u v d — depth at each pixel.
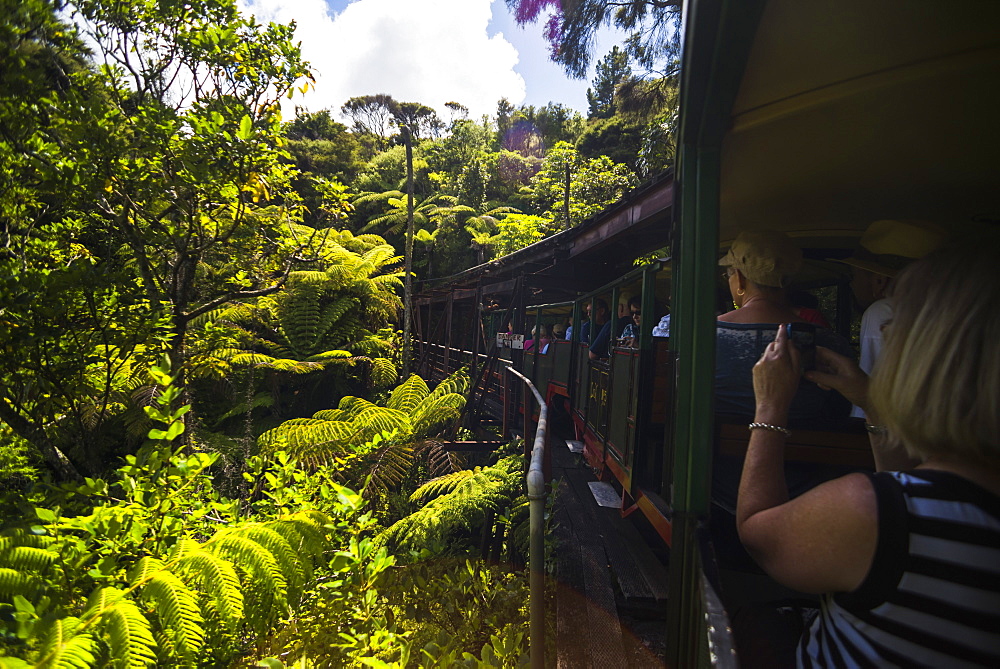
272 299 13.02
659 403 3.33
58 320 4.73
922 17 1.07
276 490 4.11
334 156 31.81
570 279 8.56
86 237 6.45
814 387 2.15
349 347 14.66
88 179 4.85
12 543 2.80
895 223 2.19
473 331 11.88
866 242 2.33
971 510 0.70
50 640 2.22
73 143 4.80
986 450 0.69
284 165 6.09
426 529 4.86
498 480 5.65
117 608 2.43
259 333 13.85
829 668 0.81
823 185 2.01
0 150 4.71
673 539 1.63
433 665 2.83
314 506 3.76
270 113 5.63
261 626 2.99
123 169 4.98
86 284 4.72
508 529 5.25
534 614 2.22
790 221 2.50
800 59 1.21
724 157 1.73
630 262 8.01
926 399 0.73
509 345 8.47
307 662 2.92
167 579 2.68
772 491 0.98
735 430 2.12
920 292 0.79
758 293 2.18
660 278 4.01
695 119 1.48
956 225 2.30
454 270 28.77
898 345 0.80
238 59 5.37
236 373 10.83
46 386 4.82
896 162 1.75
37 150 4.86
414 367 17.17
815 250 2.94
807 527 0.80
